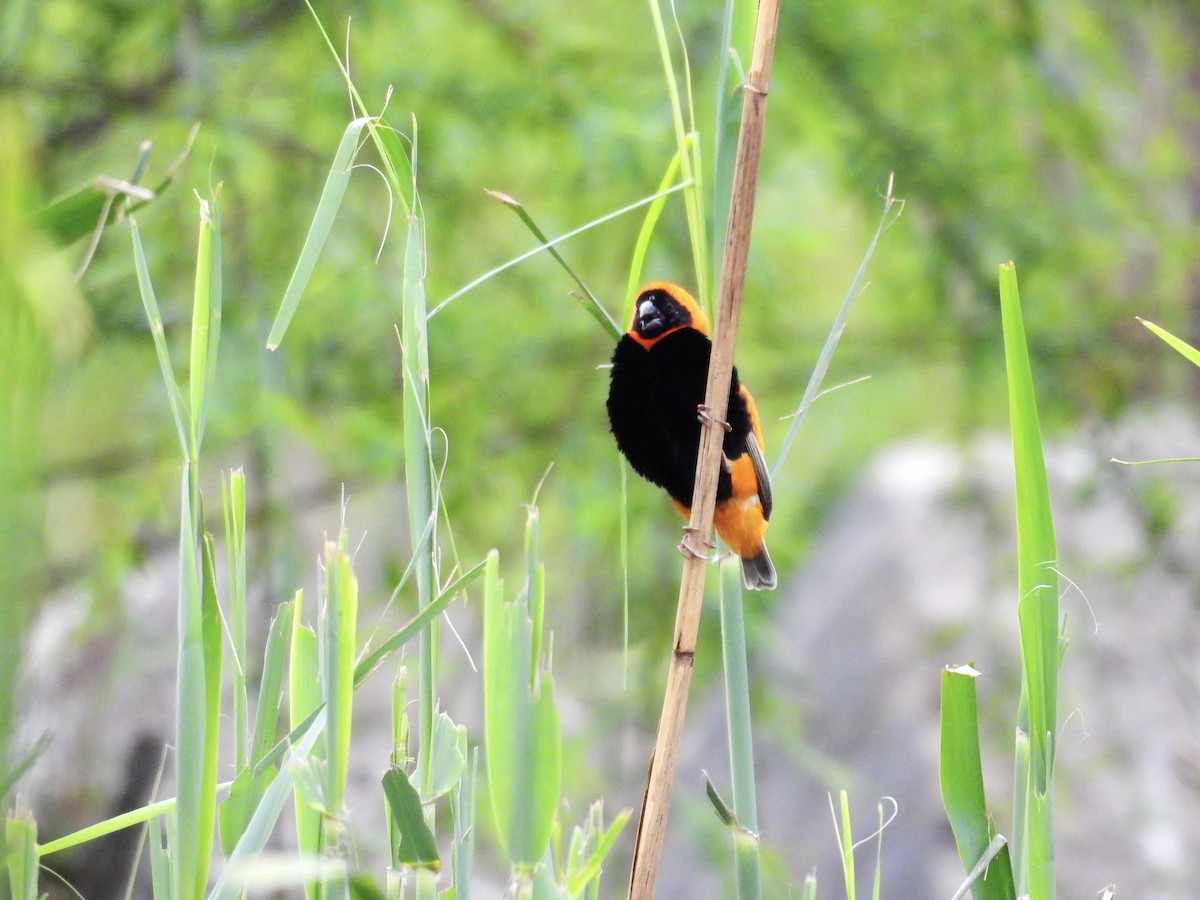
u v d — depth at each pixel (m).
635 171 12.20
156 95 12.51
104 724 11.85
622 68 13.19
